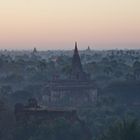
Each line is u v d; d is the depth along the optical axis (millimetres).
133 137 135750
